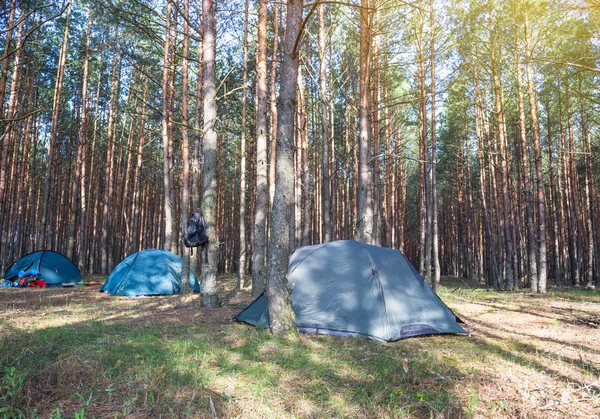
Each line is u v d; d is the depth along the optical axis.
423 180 18.41
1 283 14.76
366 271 7.41
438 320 7.35
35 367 4.30
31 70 20.83
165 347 5.46
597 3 7.88
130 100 25.27
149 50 17.66
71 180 28.70
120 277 12.95
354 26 15.88
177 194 28.81
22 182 22.44
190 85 21.89
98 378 4.11
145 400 3.56
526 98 20.69
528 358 5.57
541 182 16.92
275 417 3.39
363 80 11.88
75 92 24.94
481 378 4.59
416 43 15.92
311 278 7.72
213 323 7.65
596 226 26.39
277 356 5.30
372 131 16.72
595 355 5.83
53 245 24.83
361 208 11.46
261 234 12.77
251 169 21.55
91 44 21.47
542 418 3.52
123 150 27.06
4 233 21.77
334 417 3.45
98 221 28.84
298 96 16.44
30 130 24.70
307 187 16.58
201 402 3.61
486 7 15.15
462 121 24.03
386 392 4.07
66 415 3.27
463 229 27.95
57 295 12.22
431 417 3.35
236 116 20.39
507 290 18.28
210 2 10.11
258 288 12.71
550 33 13.27
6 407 3.04
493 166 20.61
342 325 7.01
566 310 10.83
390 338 6.65
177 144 24.81
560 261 26.70
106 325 7.16
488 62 18.19
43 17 16.50
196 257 18.42
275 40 15.24
